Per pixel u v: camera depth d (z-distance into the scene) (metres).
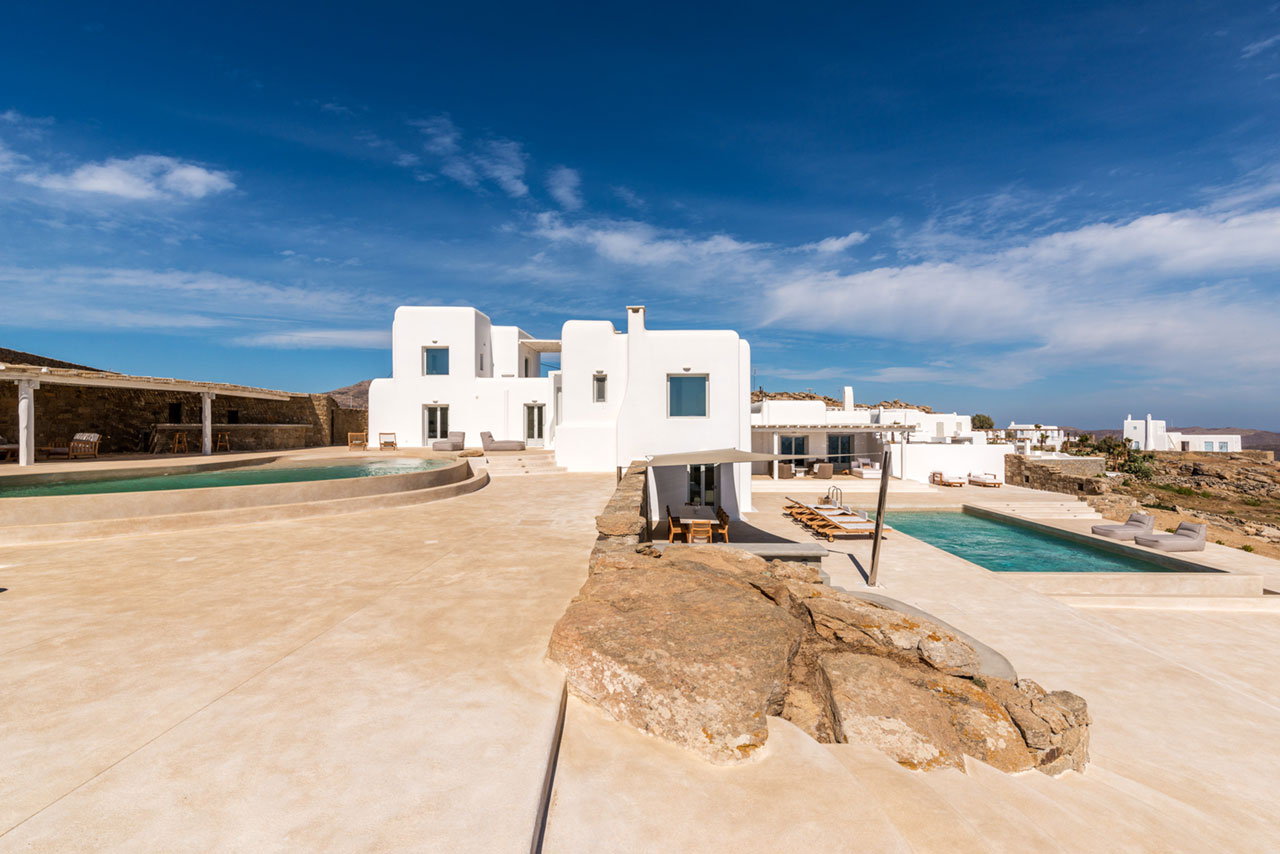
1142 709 7.80
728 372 19.27
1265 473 58.56
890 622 5.31
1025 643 9.77
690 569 5.87
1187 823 4.65
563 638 4.18
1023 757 4.61
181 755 2.90
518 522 10.41
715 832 2.72
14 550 8.08
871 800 3.04
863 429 32.34
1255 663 10.04
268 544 8.46
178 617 5.14
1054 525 19.56
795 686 4.74
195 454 24.05
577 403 23.59
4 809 2.47
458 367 29.06
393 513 11.53
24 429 17.12
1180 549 16.05
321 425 33.69
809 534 17.42
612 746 3.43
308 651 4.34
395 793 2.62
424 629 4.83
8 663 4.09
